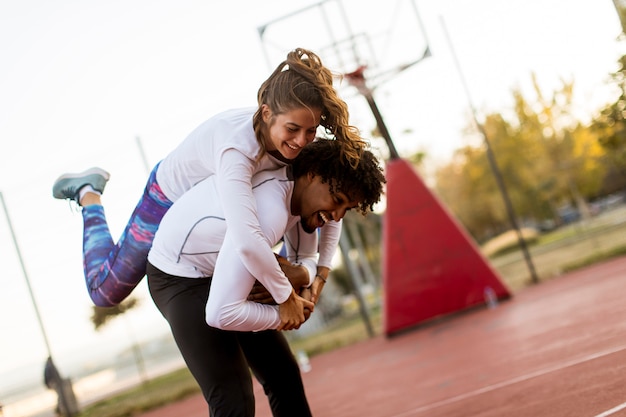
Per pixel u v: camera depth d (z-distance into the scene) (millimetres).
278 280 2229
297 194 2422
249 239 2121
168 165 2465
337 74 2369
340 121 2277
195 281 2369
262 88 2242
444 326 9031
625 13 9055
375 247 19734
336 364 9062
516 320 7738
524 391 4047
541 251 19078
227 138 2242
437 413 4168
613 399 3260
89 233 2838
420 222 9578
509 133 26156
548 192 27344
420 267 9586
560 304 8086
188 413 7980
